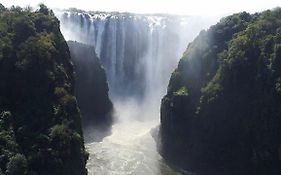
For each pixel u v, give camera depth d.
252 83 109.50
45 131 88.06
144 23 159.50
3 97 90.00
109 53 157.50
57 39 103.38
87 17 156.25
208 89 115.62
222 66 115.06
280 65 106.25
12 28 97.75
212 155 112.69
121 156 118.00
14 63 93.31
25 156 84.19
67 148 87.75
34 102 91.44
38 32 100.81
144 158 118.19
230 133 111.06
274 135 103.38
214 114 113.12
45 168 84.50
